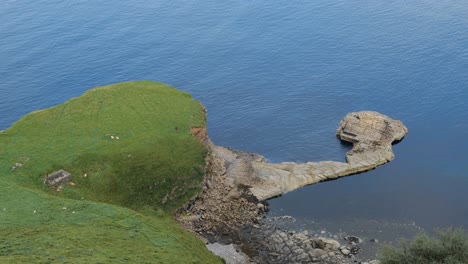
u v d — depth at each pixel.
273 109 123.94
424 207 86.38
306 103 125.12
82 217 62.66
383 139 104.12
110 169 78.75
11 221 60.06
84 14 184.12
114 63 149.62
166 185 80.56
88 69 146.25
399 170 96.62
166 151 84.00
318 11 178.12
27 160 78.06
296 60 146.38
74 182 76.06
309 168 96.69
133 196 77.69
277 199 88.88
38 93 134.50
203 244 70.00
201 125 91.44
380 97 124.25
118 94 98.06
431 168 96.81
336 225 82.19
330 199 89.06
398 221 83.00
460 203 86.94
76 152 80.44
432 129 109.62
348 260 71.62
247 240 76.75
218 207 83.75
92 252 51.31
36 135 85.31
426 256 55.41
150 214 76.00
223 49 155.88
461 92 121.62
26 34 167.00
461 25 154.75
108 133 85.81
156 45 160.12
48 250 50.38
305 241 75.94
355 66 139.50
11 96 132.88
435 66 134.00
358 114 110.19
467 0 173.50
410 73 132.50
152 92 99.31
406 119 114.38
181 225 78.06
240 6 188.12
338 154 104.75
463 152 101.06
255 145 110.94
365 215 84.81
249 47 156.25
